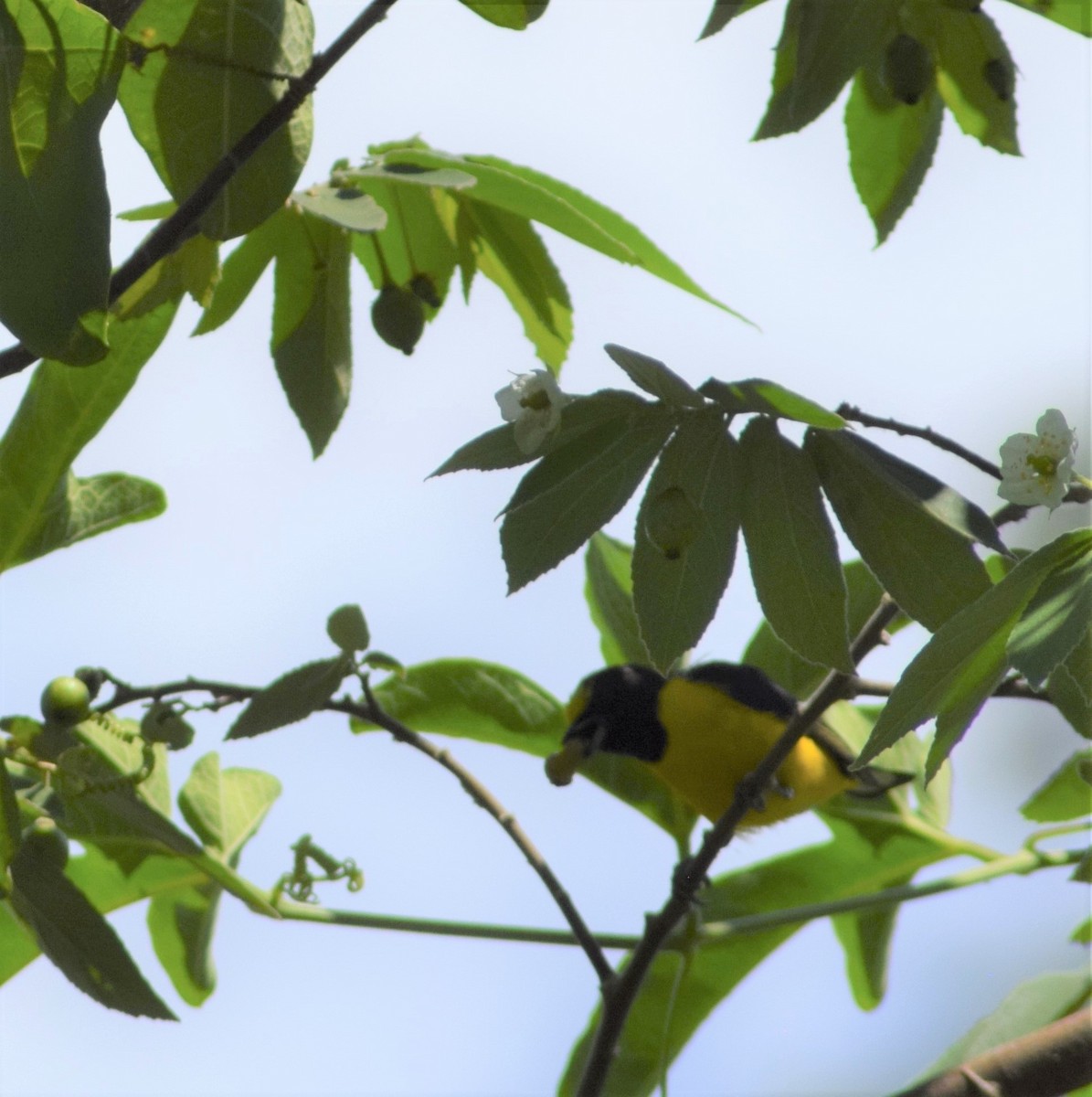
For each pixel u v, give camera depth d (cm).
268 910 613
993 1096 539
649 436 400
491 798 613
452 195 570
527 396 395
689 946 652
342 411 577
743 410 396
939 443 456
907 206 568
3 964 625
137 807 608
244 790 664
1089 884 455
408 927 621
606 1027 592
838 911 655
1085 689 369
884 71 517
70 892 471
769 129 513
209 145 437
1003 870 655
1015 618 354
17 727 538
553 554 394
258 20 436
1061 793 653
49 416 546
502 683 742
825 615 410
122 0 427
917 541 404
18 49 362
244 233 441
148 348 543
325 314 570
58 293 357
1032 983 624
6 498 550
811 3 497
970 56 533
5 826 423
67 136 362
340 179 492
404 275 590
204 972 681
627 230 540
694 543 405
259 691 555
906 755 768
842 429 398
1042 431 425
